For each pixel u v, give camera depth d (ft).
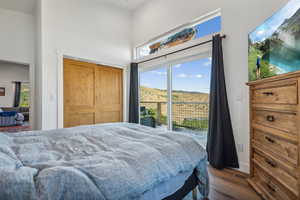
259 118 5.16
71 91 9.84
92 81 10.83
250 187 5.48
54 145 3.71
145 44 12.15
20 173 2.05
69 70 9.77
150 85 11.59
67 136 4.53
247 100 6.59
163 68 10.61
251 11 6.46
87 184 2.09
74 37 9.80
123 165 2.61
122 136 4.58
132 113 12.05
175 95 9.93
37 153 3.09
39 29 8.94
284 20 4.38
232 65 7.07
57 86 9.07
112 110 11.91
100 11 11.08
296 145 3.58
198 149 4.19
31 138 4.19
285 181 3.93
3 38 9.75
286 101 3.86
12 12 10.09
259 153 5.19
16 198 1.74
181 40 9.68
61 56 9.24
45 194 1.83
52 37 8.95
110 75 11.87
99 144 3.77
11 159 2.52
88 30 10.43
